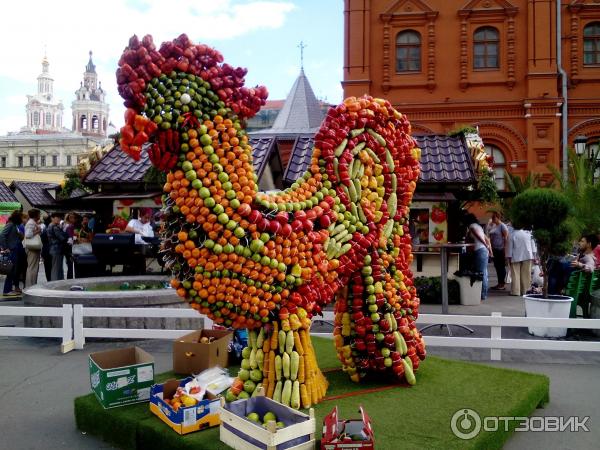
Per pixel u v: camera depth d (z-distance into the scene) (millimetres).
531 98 19047
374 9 20188
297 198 4008
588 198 11023
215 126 3570
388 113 4629
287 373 3922
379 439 3477
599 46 19500
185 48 3500
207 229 3486
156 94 3348
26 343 6898
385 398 4223
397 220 4715
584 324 5855
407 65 20188
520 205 7328
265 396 3773
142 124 3270
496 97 19562
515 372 4871
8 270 11172
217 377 4477
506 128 19438
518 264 10953
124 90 3260
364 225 4344
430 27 19797
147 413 3941
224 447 3391
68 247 11680
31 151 63875
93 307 6977
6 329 6711
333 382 4602
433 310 9133
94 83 89188
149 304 7090
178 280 3629
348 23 20125
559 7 18969
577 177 13906
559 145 19078
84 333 6598
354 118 4312
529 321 5949
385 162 4574
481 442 3473
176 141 3480
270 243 3668
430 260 10078
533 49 19125
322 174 4215
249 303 3689
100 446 3865
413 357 4594
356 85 20047
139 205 11000
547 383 4680
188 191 3506
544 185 18719
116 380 4062
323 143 4199
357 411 3953
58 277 11008
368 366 4496
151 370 4219
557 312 7207
